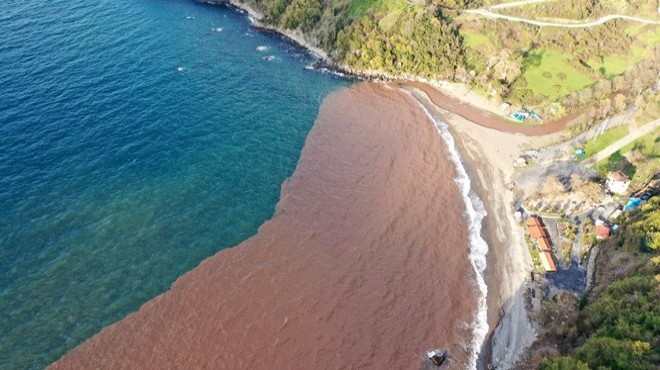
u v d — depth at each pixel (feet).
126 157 367.45
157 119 405.80
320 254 308.40
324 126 418.31
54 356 249.34
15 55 455.63
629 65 478.18
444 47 480.23
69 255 298.15
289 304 278.26
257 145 392.88
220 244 312.91
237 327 265.13
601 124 406.62
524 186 357.00
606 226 314.96
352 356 255.70
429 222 331.98
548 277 292.20
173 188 348.38
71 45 483.92
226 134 400.67
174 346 255.70
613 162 367.04
